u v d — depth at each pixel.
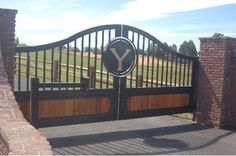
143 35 8.27
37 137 3.45
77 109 7.49
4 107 4.41
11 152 2.97
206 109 9.27
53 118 7.17
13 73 6.52
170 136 7.82
